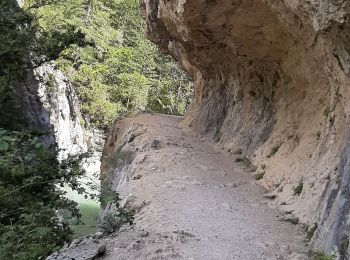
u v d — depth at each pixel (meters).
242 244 6.61
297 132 10.45
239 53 12.57
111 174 17.19
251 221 7.84
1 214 6.59
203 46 14.73
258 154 12.12
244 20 10.30
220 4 10.29
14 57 10.71
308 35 8.09
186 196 9.18
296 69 10.52
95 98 35.31
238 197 9.46
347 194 6.04
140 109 38.34
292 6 7.39
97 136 34.97
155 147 15.01
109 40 40.72
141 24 43.81
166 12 14.21
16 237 5.46
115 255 6.06
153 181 10.34
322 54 7.83
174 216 7.79
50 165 7.26
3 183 6.80
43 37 11.36
